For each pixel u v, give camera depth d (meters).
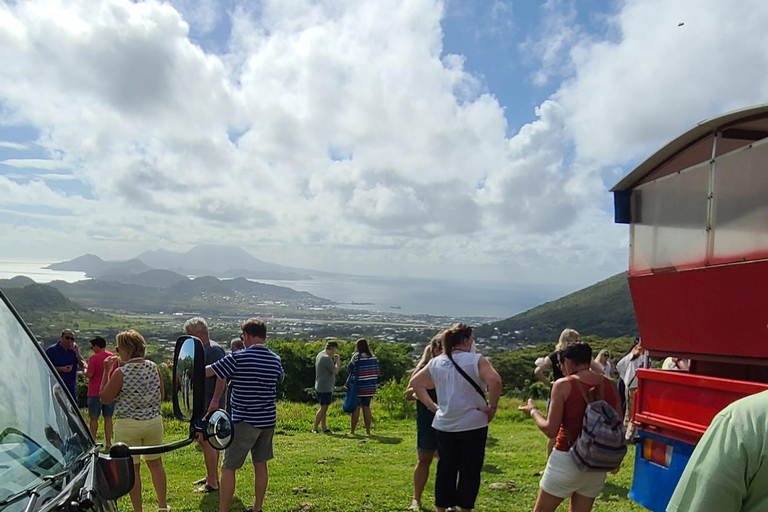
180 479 8.56
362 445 11.36
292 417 14.88
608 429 4.67
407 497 7.61
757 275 4.22
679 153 5.04
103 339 10.35
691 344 4.91
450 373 5.75
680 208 5.04
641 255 5.54
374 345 25.61
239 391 6.14
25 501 2.01
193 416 2.79
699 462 2.32
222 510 6.09
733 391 4.30
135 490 6.20
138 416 6.10
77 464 2.46
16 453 2.22
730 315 4.49
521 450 11.09
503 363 25.19
